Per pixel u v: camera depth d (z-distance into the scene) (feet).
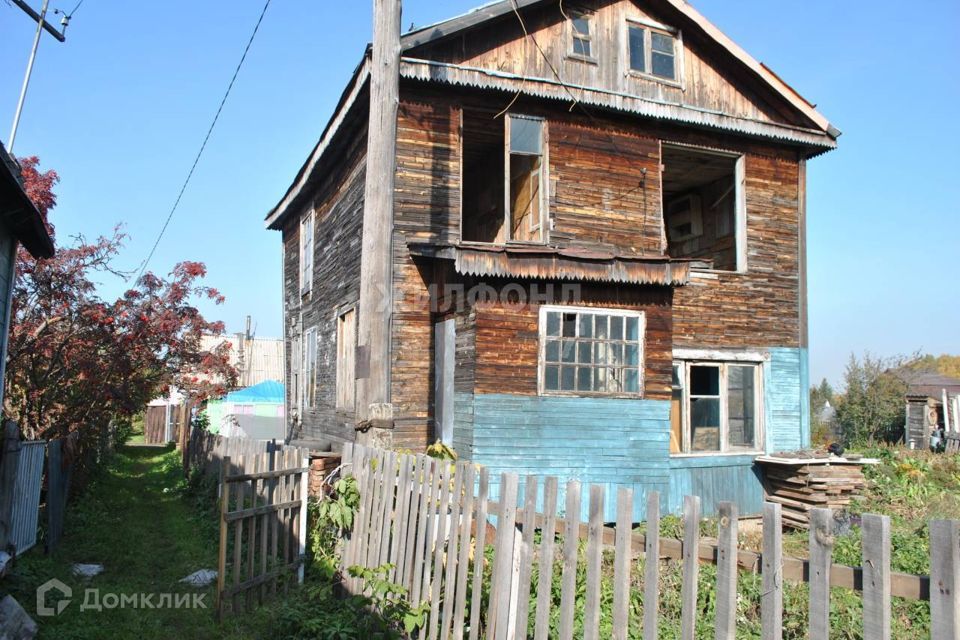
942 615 8.13
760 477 40.55
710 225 50.47
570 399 32.86
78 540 28.81
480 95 37.42
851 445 62.59
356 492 21.09
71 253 39.73
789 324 43.47
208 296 46.80
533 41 38.60
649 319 34.58
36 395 36.81
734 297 42.09
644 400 33.96
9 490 22.00
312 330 52.95
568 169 38.81
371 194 23.94
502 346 32.17
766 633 9.50
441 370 35.53
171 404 94.89
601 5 40.65
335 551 22.33
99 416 39.60
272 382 94.63
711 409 40.96
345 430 41.01
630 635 17.15
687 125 41.14
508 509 13.93
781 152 44.65
